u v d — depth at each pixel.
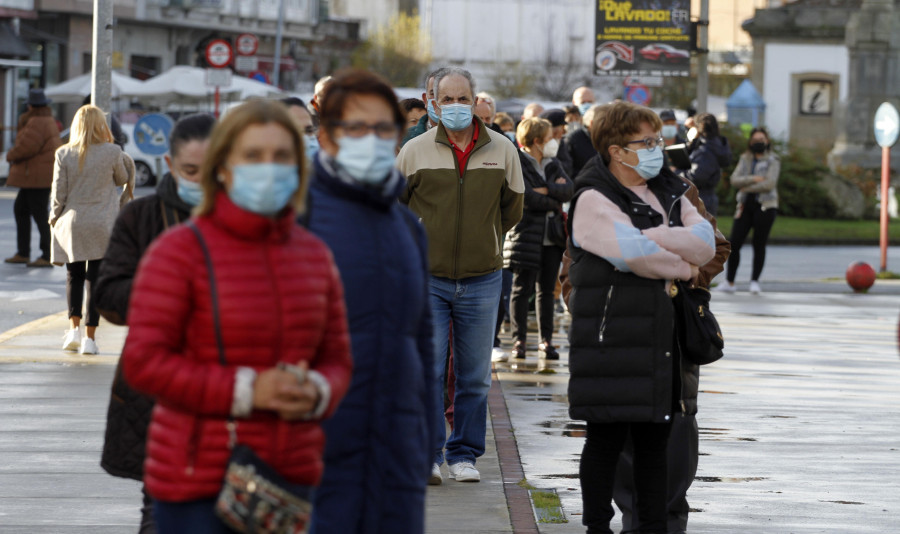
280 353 8.29
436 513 15.34
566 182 26.25
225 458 8.17
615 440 13.14
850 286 44.31
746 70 162.88
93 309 26.41
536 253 26.66
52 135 41.91
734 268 42.94
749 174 42.56
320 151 9.78
